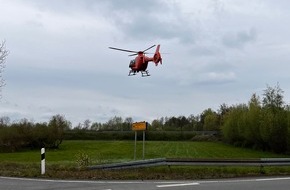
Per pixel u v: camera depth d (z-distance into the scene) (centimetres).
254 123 5938
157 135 11825
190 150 6209
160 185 1424
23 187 1361
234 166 2100
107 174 1788
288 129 4825
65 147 8031
